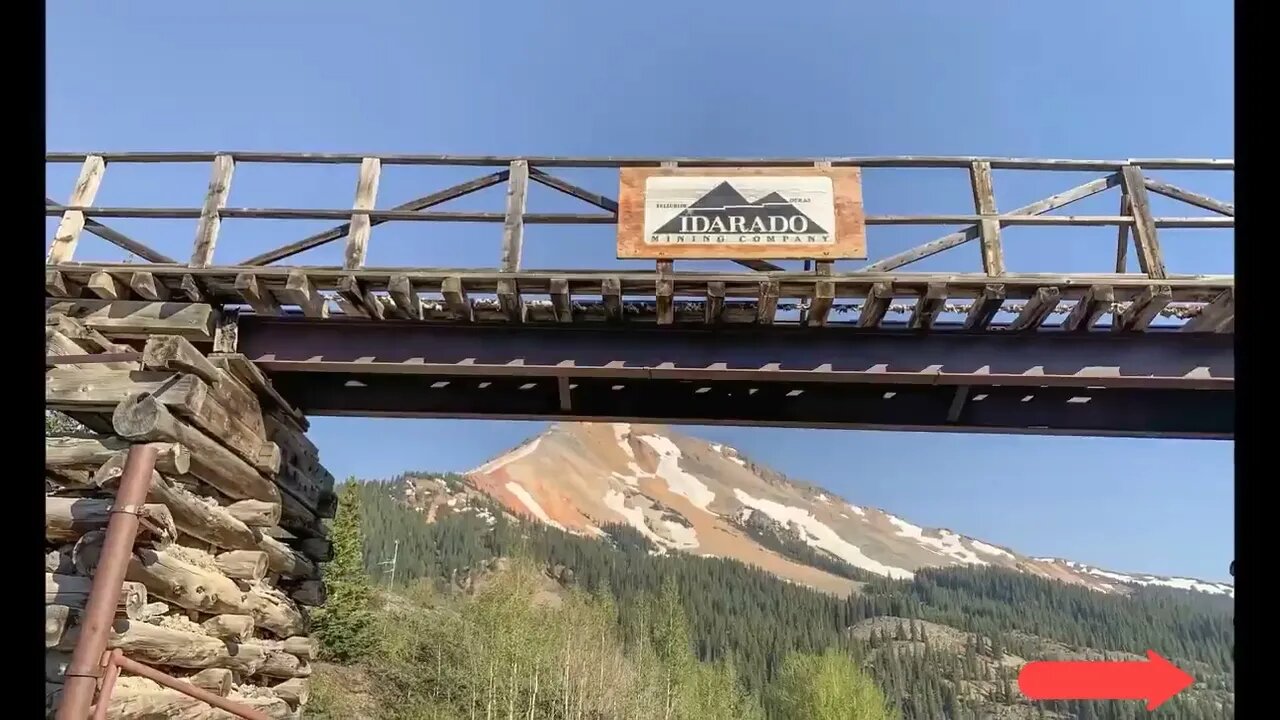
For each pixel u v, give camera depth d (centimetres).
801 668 6012
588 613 5209
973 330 766
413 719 3122
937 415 848
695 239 758
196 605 650
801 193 766
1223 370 749
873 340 776
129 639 562
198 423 659
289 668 824
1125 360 757
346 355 784
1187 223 748
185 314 738
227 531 701
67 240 749
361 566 3894
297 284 721
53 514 594
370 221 768
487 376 823
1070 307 786
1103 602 17662
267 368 786
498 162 784
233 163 784
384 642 3775
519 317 774
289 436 848
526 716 3550
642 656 5128
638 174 777
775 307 739
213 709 671
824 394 859
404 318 789
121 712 561
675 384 866
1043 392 848
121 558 546
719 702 5281
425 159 782
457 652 3922
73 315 735
